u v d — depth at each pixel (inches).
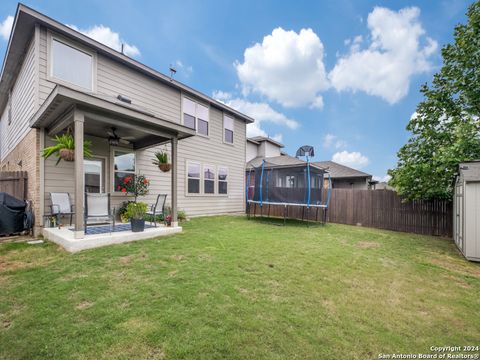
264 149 733.3
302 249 195.0
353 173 683.4
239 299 106.7
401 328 89.8
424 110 303.7
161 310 95.7
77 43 254.4
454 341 83.7
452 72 285.4
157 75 332.2
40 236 221.8
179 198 374.9
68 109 186.2
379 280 135.9
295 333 84.0
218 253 174.6
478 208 179.9
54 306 97.7
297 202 339.9
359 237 260.5
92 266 142.1
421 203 303.4
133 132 259.9
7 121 378.3
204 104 418.9
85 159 265.9
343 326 89.4
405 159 311.9
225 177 464.1
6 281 120.9
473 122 255.1
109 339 78.2
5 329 83.0
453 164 252.4
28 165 249.8
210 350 74.4
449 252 205.2
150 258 158.6
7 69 287.6
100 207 210.4
